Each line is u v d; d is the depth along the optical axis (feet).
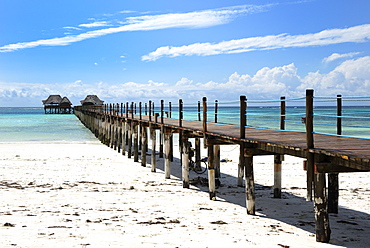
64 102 370.53
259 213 31.12
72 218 27.84
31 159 67.36
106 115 100.12
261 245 22.02
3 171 52.95
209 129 40.55
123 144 78.79
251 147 30.32
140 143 86.12
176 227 25.88
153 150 55.62
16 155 72.74
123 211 30.68
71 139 117.91
